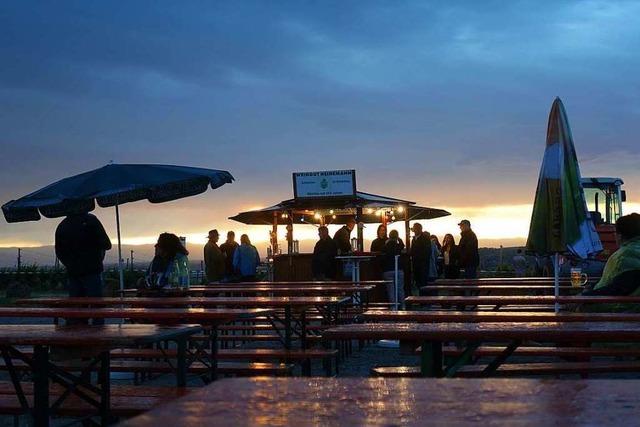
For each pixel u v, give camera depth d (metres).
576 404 1.77
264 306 7.94
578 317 5.50
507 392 1.91
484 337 4.27
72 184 10.13
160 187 11.03
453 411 1.71
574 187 7.57
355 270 16.89
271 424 1.58
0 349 4.90
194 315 6.23
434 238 24.75
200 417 1.64
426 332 4.30
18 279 35.12
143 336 4.42
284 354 7.51
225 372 6.71
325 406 1.75
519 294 12.60
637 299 7.15
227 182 11.07
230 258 19.38
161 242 11.05
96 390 5.08
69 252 9.23
